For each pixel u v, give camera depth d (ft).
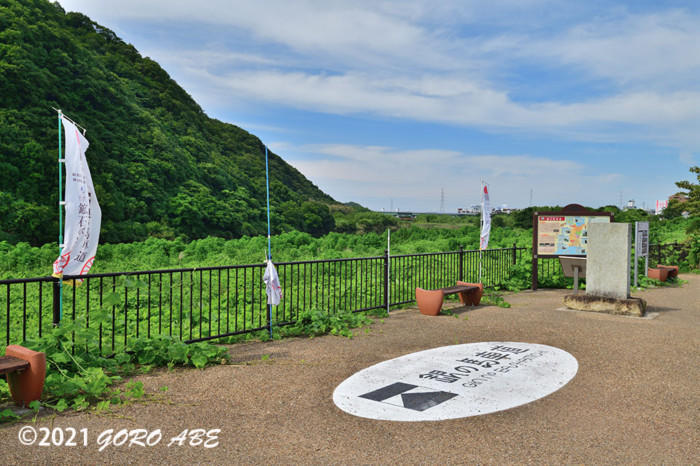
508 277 42.50
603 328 25.08
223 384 15.93
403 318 27.96
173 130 322.14
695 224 66.39
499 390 15.48
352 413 13.46
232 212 254.27
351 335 23.15
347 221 348.59
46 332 16.38
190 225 225.97
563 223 39.63
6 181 161.89
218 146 374.84
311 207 328.29
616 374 17.24
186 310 29.60
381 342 22.08
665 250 60.54
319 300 33.04
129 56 366.02
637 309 28.53
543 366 18.22
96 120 242.58
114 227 181.27
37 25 251.19
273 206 320.29
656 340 22.44
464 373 17.31
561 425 12.67
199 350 18.01
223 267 21.29
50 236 154.71
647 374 17.28
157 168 241.14
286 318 27.22
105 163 214.48
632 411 13.71
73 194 16.35
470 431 12.26
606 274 29.99
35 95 208.54
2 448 11.11
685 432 12.28
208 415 13.23
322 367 18.03
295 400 14.46
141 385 14.66
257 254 72.64
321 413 13.43
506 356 19.63
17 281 15.66
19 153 169.99
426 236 136.36
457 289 30.58
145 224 204.23
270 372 17.37
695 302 34.42
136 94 321.32
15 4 254.47
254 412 13.48
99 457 10.73
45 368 13.73
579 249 39.22
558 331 24.36
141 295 32.89
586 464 10.51
